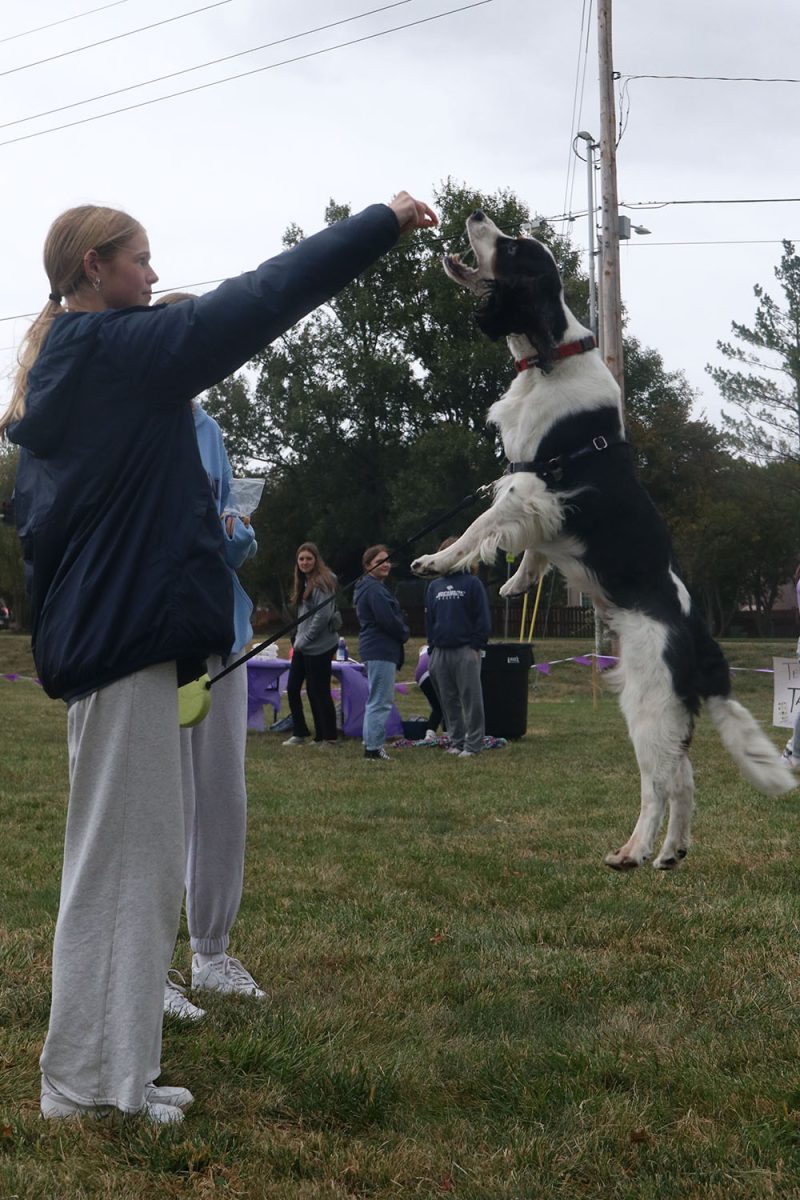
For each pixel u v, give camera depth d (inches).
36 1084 106.7
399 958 150.5
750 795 288.2
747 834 234.8
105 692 97.7
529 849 227.0
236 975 137.7
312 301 94.9
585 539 170.9
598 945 159.2
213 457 141.2
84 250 102.1
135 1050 97.3
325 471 1563.7
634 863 160.9
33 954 145.6
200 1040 116.0
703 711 172.9
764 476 1640.0
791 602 1993.1
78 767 99.5
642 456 1465.3
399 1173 92.3
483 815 269.1
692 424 1545.3
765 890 188.4
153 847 98.7
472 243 186.1
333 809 276.1
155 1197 87.2
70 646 96.7
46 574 100.3
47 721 523.5
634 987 140.0
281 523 1640.0
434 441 1326.3
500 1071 113.0
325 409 1505.9
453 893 188.9
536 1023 128.0
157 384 95.2
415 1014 129.9
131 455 96.6
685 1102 105.8
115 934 98.0
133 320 95.2
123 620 95.8
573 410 174.6
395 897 185.0
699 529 1539.1
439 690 404.8
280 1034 118.1
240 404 1581.0
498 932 163.8
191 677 103.7
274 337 95.9
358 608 390.9
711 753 383.2
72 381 95.7
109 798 97.5
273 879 197.3
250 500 146.3
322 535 1550.2
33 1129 95.7
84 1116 97.8
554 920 169.3
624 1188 90.7
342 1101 104.7
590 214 871.7
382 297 1472.7
